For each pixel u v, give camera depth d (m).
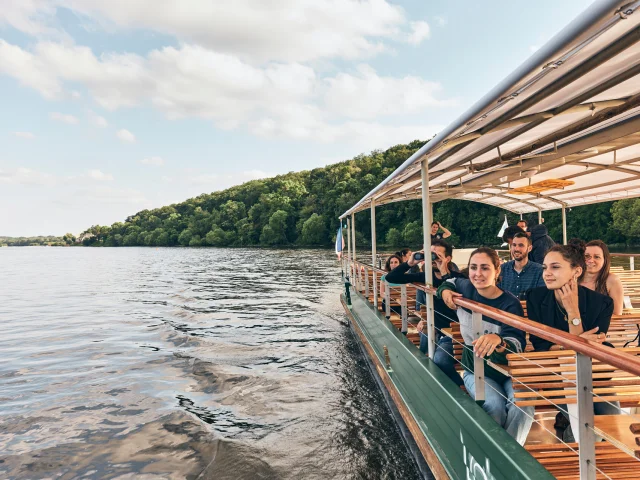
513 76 1.82
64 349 11.36
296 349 9.84
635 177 5.98
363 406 6.33
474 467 2.77
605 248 3.73
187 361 9.44
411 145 98.25
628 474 2.26
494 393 3.01
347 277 11.78
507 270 4.48
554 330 1.96
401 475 4.54
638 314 3.99
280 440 5.45
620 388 2.66
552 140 3.76
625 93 2.71
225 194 155.50
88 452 5.50
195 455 5.27
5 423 6.49
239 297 19.83
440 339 4.19
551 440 3.01
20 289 29.05
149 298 21.53
